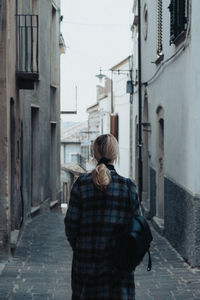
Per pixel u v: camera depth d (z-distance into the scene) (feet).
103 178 11.76
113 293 11.67
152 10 47.75
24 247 32.09
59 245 32.99
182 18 29.43
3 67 28.50
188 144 28.27
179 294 20.59
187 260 28.02
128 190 12.03
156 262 28.25
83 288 11.86
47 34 53.62
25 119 41.73
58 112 63.52
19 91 36.73
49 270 25.08
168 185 36.19
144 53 55.93
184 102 29.78
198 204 26.21
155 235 39.52
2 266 26.03
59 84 64.18
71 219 12.03
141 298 19.88
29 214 44.39
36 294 20.11
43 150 51.44
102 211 11.86
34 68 46.09
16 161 34.86
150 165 49.19
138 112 62.49
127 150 83.97
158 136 43.68
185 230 28.73
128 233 11.55
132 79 75.20
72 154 166.30
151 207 48.55
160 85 41.45
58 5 62.03
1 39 28.45
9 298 19.43
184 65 29.81
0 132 28.60
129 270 11.68
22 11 39.78
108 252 11.73
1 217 28.14
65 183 147.64
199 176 26.25
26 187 42.73
